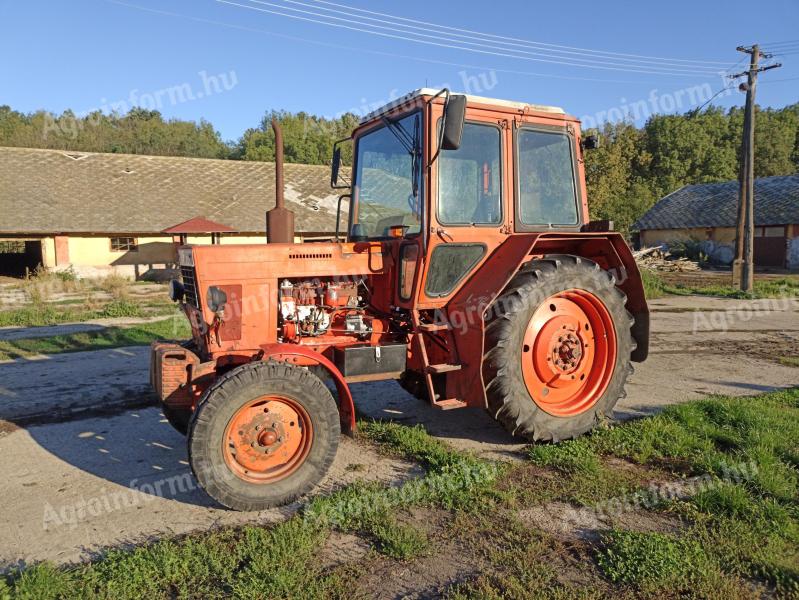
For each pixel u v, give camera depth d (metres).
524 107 4.75
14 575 2.93
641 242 36.56
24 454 4.71
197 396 4.05
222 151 55.66
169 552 3.06
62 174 23.00
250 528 3.35
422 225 4.32
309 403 3.79
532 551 3.15
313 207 24.31
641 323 5.30
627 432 4.82
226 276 4.20
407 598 2.76
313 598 2.74
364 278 4.71
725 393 6.30
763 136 51.91
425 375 4.50
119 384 6.77
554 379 4.68
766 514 3.46
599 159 33.78
